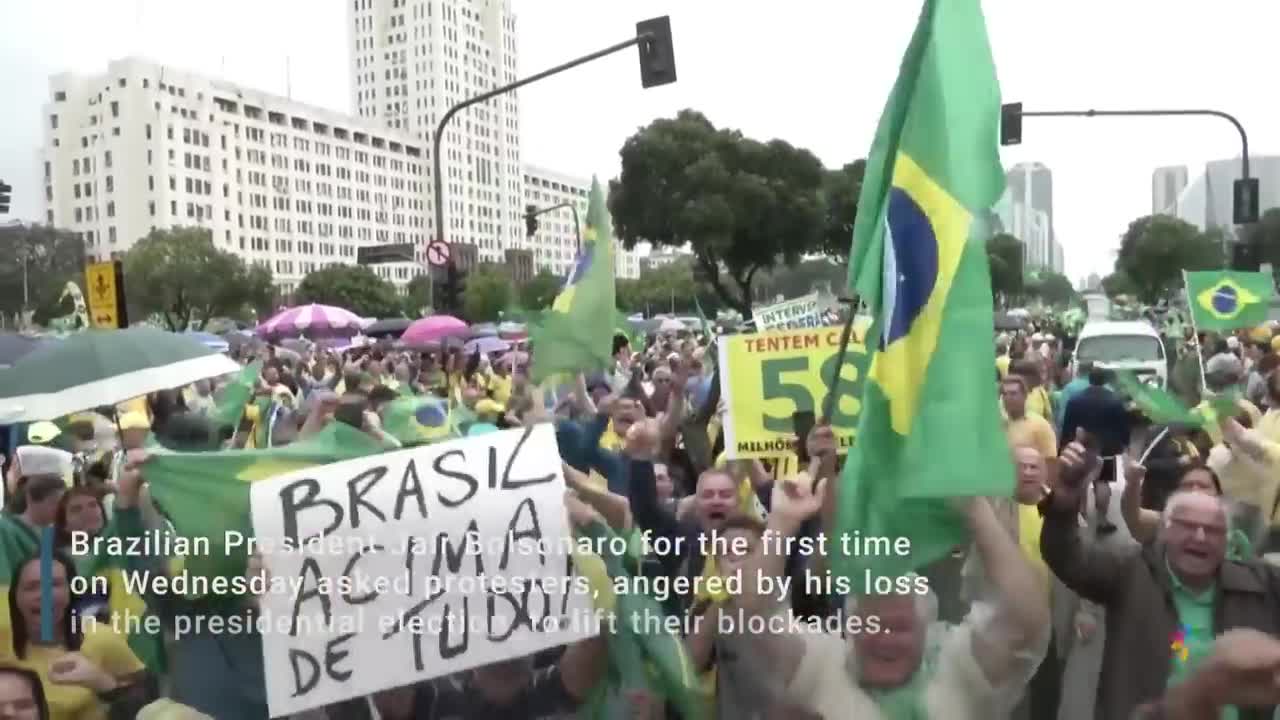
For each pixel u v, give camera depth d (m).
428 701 3.96
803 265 57.34
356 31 177.25
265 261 143.50
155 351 6.33
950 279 3.09
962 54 3.22
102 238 132.12
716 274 42.81
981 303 3.05
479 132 177.75
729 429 6.26
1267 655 2.83
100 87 131.12
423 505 3.87
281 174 146.62
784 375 6.24
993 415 3.02
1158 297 61.06
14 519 4.82
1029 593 3.11
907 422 3.23
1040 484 4.10
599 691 3.92
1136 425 6.96
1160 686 3.76
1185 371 13.62
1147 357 18.38
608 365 5.95
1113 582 3.97
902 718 3.22
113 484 6.26
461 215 173.25
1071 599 4.89
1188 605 3.83
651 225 40.28
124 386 6.14
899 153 3.32
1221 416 5.86
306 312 27.00
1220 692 2.90
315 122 153.00
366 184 162.25
